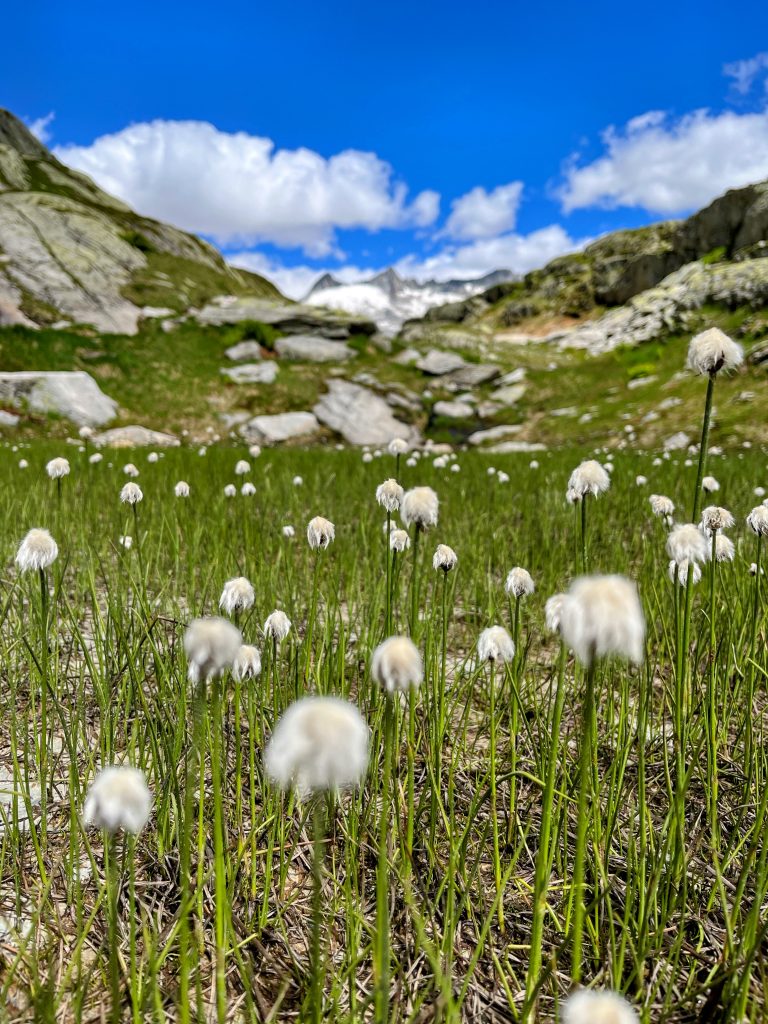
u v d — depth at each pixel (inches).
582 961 70.0
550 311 2992.1
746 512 273.7
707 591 134.6
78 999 56.9
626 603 44.7
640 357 1510.8
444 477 416.2
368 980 68.1
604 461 512.4
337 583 165.5
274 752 41.3
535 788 100.0
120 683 113.8
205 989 65.6
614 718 117.1
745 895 80.0
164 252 1916.8
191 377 1306.6
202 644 52.8
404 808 92.4
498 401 1460.4
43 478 341.4
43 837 81.7
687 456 533.6
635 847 87.0
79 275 1470.2
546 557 217.9
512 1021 63.5
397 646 53.2
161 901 76.7
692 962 69.5
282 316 1617.9
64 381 1075.3
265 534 229.9
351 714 42.4
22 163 2064.5
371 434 1282.0
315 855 49.7
